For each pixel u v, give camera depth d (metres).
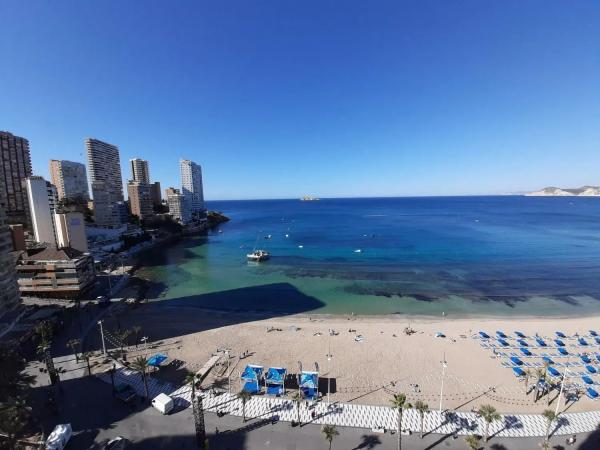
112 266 137.75
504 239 191.88
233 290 109.25
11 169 192.75
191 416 43.97
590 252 154.00
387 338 70.00
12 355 47.00
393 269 132.38
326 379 54.22
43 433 39.66
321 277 123.50
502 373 56.28
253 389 48.97
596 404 47.78
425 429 41.69
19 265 94.50
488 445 38.88
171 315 85.75
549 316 85.38
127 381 51.91
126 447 38.53
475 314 87.19
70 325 76.44
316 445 39.09
